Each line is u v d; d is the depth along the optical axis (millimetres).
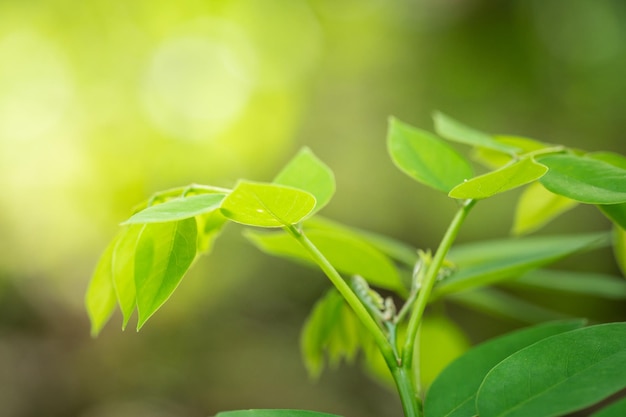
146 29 5625
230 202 474
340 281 552
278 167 5641
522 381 473
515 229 868
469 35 4688
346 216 4426
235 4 5875
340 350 935
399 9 5203
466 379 604
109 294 658
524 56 4457
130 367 4004
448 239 596
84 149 5324
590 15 4305
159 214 460
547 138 4188
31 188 5078
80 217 5152
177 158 5574
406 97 4887
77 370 4031
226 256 4547
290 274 4566
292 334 4219
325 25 5684
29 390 3855
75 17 5367
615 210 654
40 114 5309
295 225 564
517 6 4535
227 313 4383
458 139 715
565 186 562
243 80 5953
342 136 5070
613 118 4020
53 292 4715
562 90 4250
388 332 637
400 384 548
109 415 3666
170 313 4270
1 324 4395
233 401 3623
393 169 4461
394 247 1049
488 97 4504
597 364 476
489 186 524
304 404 3512
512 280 1117
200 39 5895
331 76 5480
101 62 5516
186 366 3943
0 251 4715
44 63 5375
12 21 5223
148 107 5641
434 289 771
